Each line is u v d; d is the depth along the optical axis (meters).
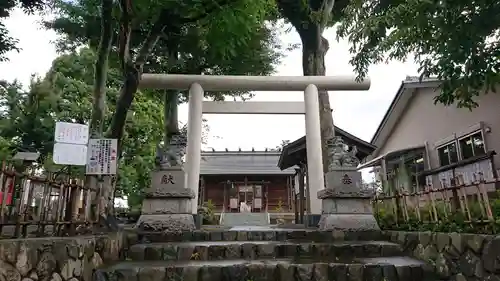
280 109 10.09
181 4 6.20
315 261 4.75
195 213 8.48
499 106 9.18
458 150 10.92
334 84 9.45
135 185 12.75
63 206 4.31
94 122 6.17
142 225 6.44
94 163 5.70
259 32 10.84
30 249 3.16
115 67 10.96
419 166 13.41
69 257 3.77
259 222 18.14
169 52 10.14
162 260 5.05
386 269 4.35
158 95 14.34
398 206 6.16
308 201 9.55
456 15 3.79
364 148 9.55
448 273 4.23
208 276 4.33
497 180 3.79
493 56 4.02
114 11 6.13
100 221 5.42
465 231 4.16
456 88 4.76
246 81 9.36
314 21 9.62
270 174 23.23
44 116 11.81
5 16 6.36
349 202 6.56
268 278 4.35
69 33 10.19
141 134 12.79
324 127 9.44
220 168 23.94
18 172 3.38
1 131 11.76
